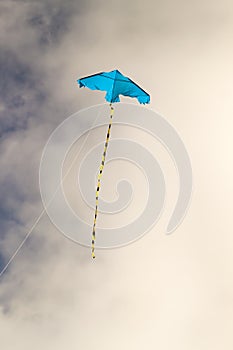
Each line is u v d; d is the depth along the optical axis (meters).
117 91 11.73
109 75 11.77
